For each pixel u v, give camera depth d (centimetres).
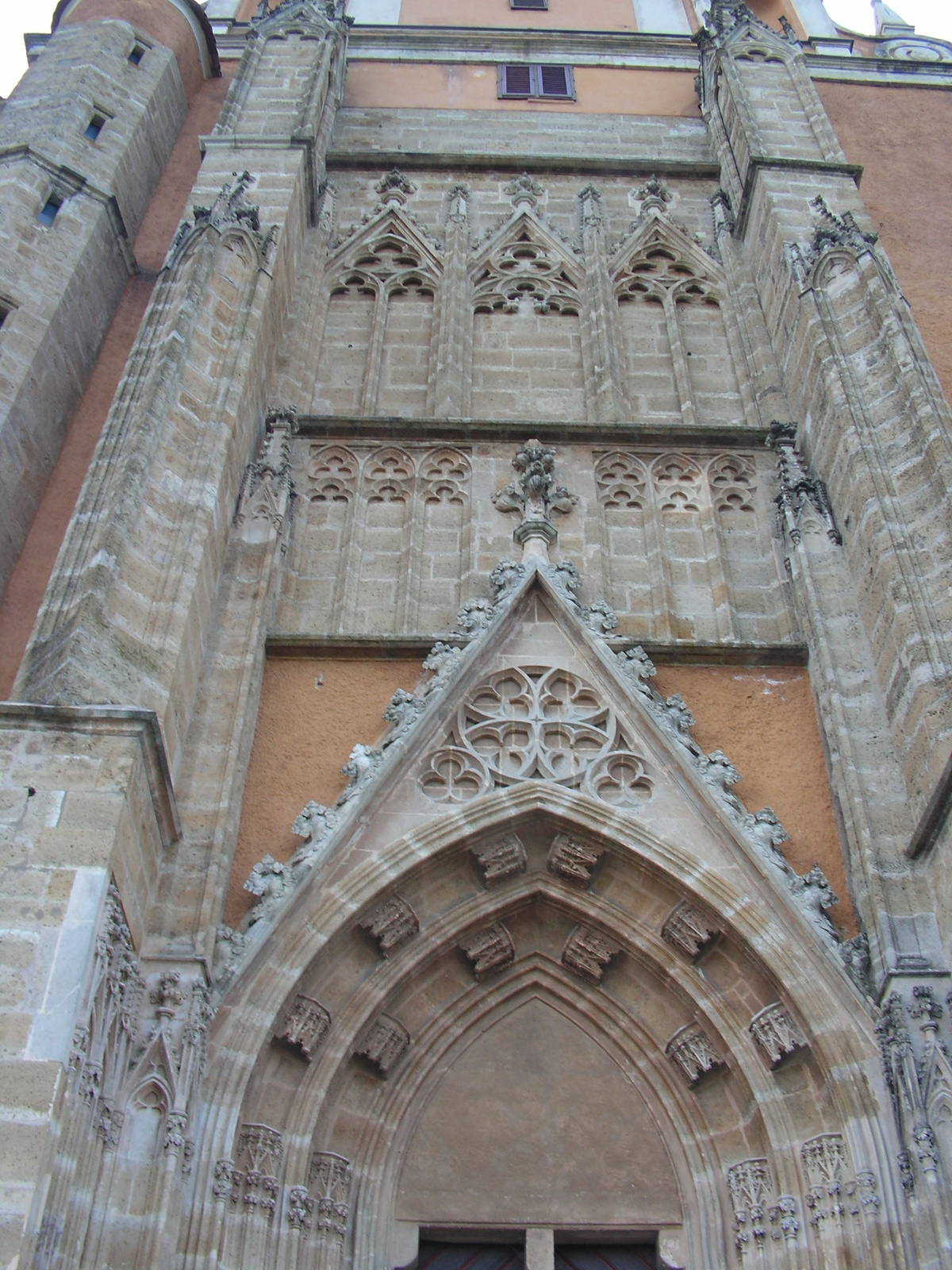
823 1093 1191
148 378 1515
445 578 1666
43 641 1229
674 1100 1271
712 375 2011
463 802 1359
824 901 1278
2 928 985
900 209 2297
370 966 1288
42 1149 880
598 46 2861
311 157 2114
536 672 1492
